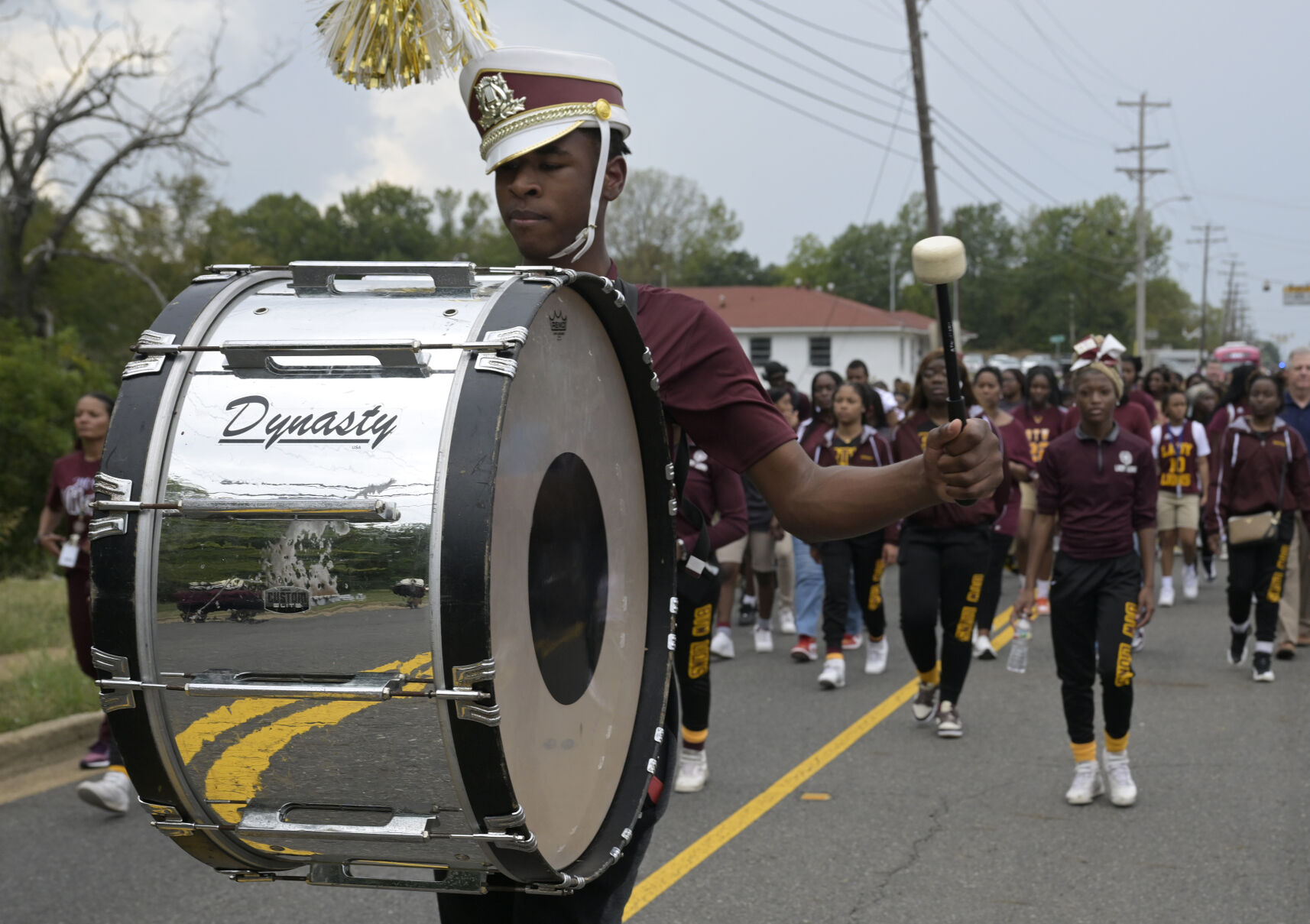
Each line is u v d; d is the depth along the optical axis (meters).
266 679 1.62
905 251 104.56
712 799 5.68
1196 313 141.12
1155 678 8.26
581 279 1.84
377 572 1.56
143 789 1.72
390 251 87.38
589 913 2.14
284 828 1.68
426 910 4.48
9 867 4.95
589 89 2.14
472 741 1.57
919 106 26.41
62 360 16.19
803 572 9.06
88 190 24.20
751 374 2.19
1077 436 5.65
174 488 1.63
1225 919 4.22
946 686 6.76
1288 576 8.90
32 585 12.38
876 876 4.68
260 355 1.67
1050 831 5.17
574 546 1.90
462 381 1.61
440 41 2.18
